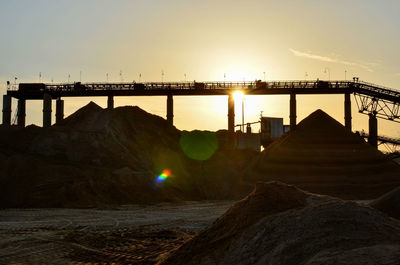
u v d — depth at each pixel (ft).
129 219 151.94
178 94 283.18
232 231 67.31
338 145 254.47
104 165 238.48
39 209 178.29
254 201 73.20
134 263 86.33
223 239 65.87
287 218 61.98
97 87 284.41
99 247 103.35
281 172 241.55
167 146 282.15
